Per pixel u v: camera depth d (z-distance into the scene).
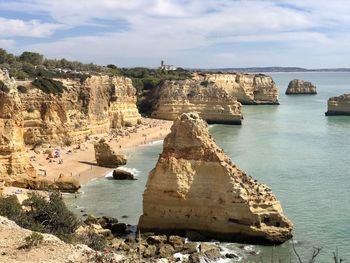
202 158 46.94
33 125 92.81
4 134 63.72
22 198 51.81
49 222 36.88
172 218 46.94
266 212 44.78
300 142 108.62
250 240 44.53
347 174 73.94
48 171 76.50
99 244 35.75
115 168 82.50
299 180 69.81
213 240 45.44
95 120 114.31
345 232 46.97
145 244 42.47
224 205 45.44
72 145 98.69
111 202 60.56
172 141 47.97
